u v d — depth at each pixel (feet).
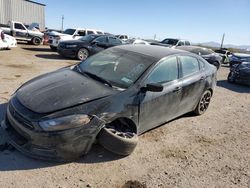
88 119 12.28
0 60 38.55
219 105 26.11
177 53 17.84
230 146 17.16
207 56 51.62
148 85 14.14
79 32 64.59
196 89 19.25
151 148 15.39
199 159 15.01
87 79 14.79
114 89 13.92
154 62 15.71
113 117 13.08
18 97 13.33
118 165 13.26
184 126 19.22
